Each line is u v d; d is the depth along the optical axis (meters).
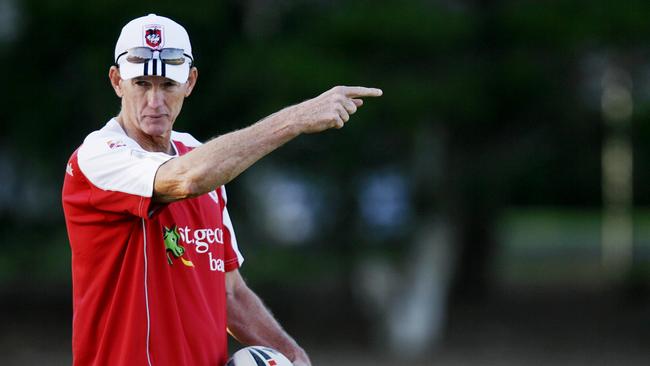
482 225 73.75
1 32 54.91
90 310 16.34
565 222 149.25
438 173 59.16
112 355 16.28
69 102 53.38
